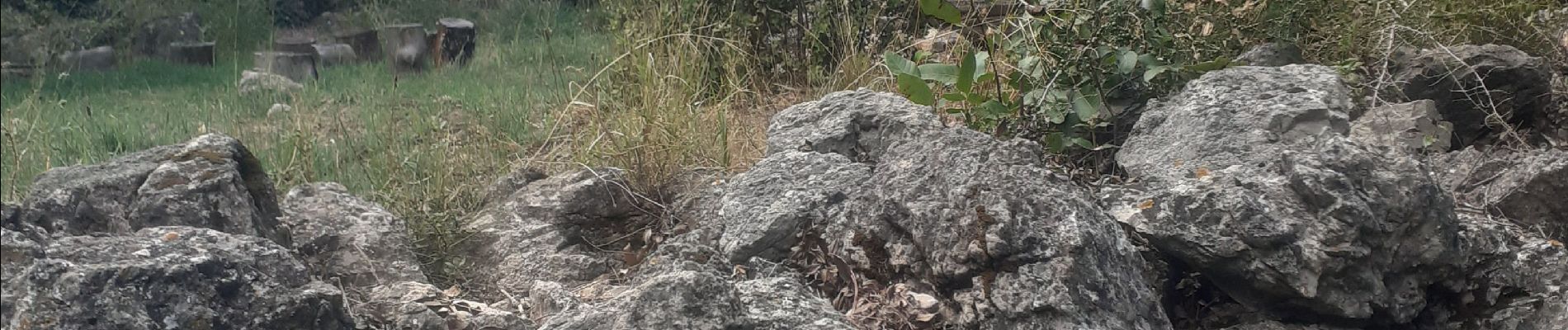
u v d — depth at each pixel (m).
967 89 4.36
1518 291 3.34
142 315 2.69
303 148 5.25
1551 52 5.46
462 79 7.33
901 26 6.74
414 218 4.32
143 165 3.61
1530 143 4.83
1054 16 4.47
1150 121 4.00
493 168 5.17
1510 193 3.89
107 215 3.40
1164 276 3.30
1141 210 3.21
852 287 3.31
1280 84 3.85
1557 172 3.80
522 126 5.91
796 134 4.17
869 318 3.15
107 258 2.82
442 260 4.09
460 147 5.45
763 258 3.47
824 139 4.01
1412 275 3.19
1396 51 4.95
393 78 7.41
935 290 3.14
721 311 2.71
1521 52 4.93
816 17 6.64
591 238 4.38
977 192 3.10
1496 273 3.36
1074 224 2.96
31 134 5.66
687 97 5.86
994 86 5.14
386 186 4.73
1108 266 2.97
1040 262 2.91
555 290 3.48
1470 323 3.29
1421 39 5.03
